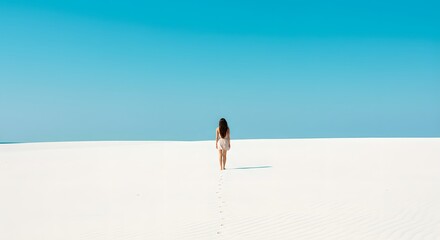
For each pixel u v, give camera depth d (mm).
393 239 6637
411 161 17422
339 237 6820
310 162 17844
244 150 26234
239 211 8805
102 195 11547
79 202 10695
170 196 10914
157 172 16109
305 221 7797
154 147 33812
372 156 19922
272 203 9414
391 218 7770
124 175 15625
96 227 8133
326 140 35656
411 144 27391
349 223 7559
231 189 11484
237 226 7715
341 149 24781
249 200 9867
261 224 7762
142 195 11281
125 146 38531
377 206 8695
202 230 7562
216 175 14516
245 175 14156
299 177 13211
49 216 9258
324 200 9461
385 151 22609
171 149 30094
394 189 10547
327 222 7676
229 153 24188
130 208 9711
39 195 11898
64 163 21578
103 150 32469
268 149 26594
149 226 7996
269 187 11500
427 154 20484
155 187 12484
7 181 14945
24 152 33312
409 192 10086
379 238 6707
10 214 9555
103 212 9438
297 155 21453
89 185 13445
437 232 6898
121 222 8422
